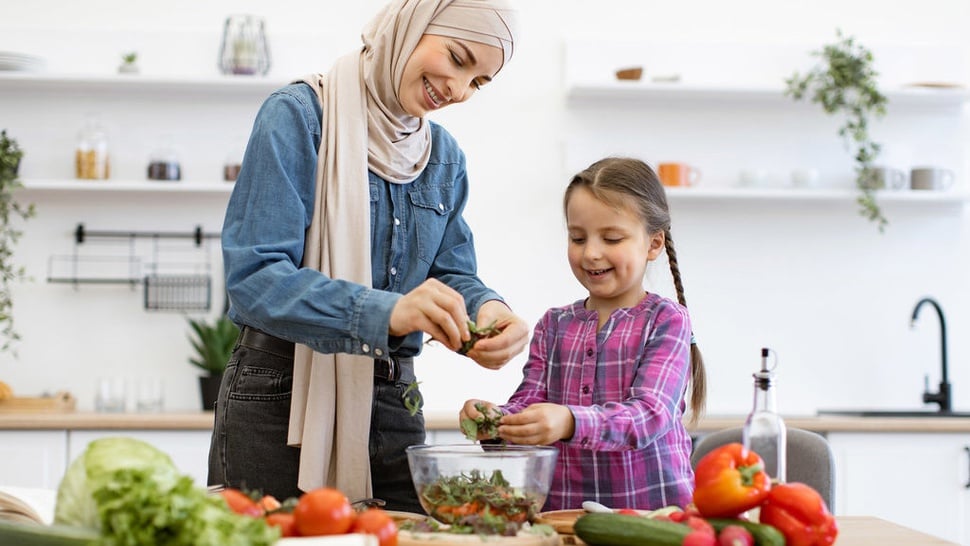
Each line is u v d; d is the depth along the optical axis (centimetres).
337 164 165
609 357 174
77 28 367
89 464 105
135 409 357
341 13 371
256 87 357
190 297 366
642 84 355
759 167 377
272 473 164
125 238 365
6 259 360
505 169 371
